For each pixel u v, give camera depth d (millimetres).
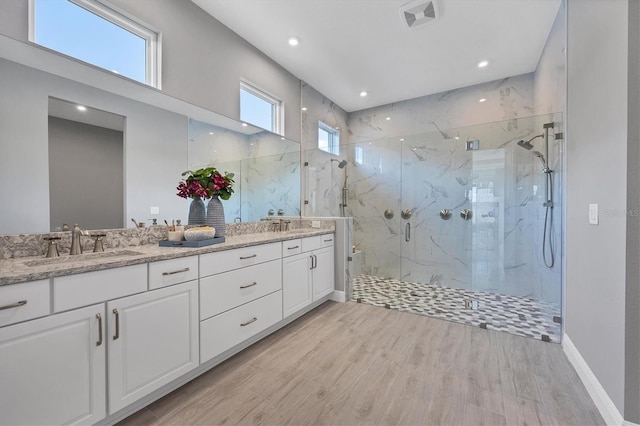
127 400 1340
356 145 4363
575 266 1852
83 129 1727
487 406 1455
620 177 1264
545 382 1654
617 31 1297
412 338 2238
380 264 4211
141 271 1403
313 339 2230
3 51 1440
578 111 1823
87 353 1212
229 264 1889
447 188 3729
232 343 1904
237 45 2707
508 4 2266
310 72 3455
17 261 1360
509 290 3342
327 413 1417
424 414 1402
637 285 1190
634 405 1198
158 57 2068
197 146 2389
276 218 3242
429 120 4152
